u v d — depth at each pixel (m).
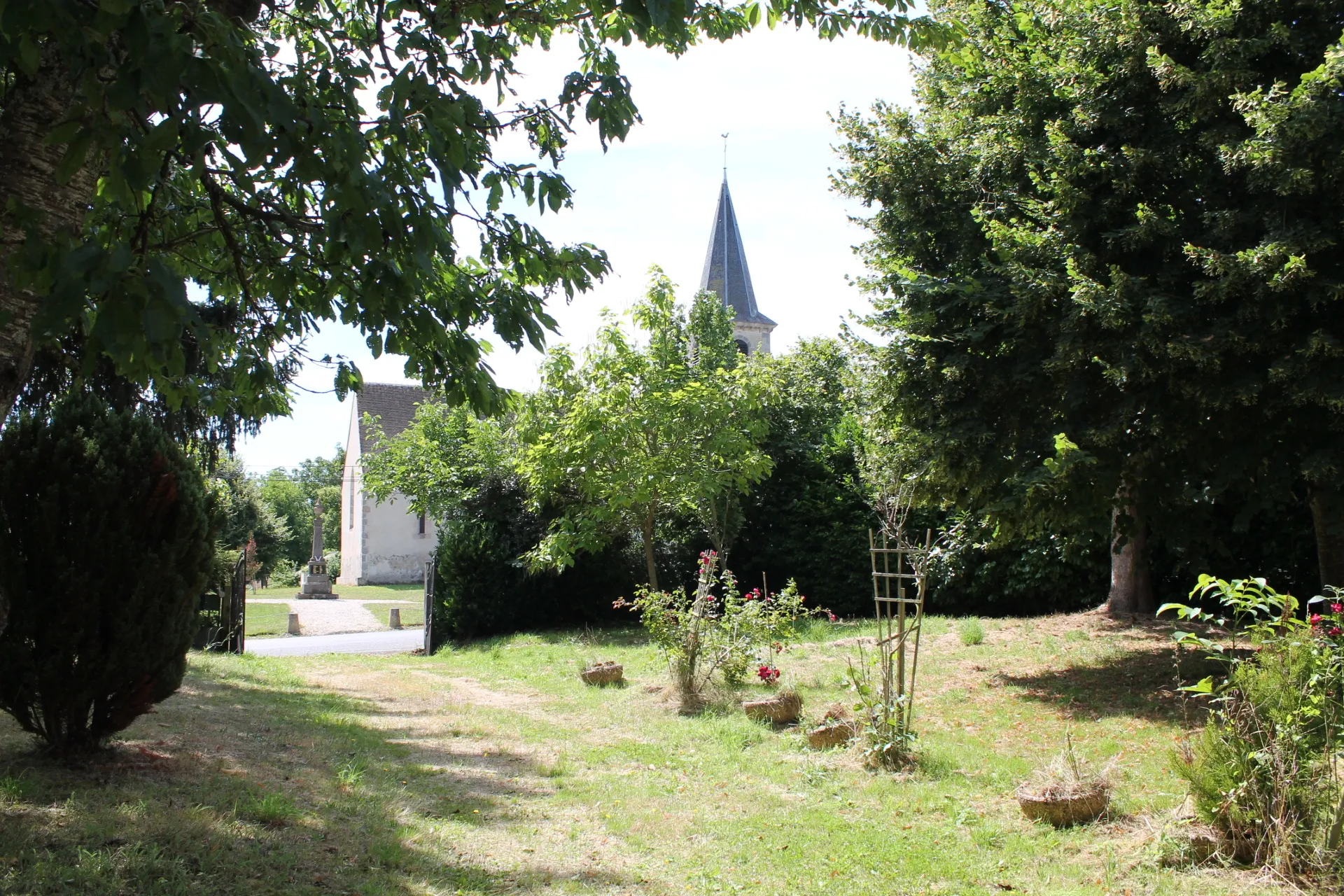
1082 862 5.22
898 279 10.37
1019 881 5.01
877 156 10.97
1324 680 4.89
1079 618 14.93
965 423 10.02
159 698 6.10
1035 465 9.50
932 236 10.80
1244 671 5.23
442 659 16.95
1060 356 8.94
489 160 5.52
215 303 8.82
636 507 19.16
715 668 10.88
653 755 8.08
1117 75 9.15
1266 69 8.64
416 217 4.39
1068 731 8.34
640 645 16.77
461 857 5.19
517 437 20.25
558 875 5.02
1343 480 8.10
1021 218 10.23
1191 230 8.96
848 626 16.62
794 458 21.56
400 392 50.44
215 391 6.48
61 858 4.27
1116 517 10.70
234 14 4.71
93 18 3.29
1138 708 9.02
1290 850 4.73
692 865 5.30
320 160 3.94
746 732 8.91
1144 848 5.23
